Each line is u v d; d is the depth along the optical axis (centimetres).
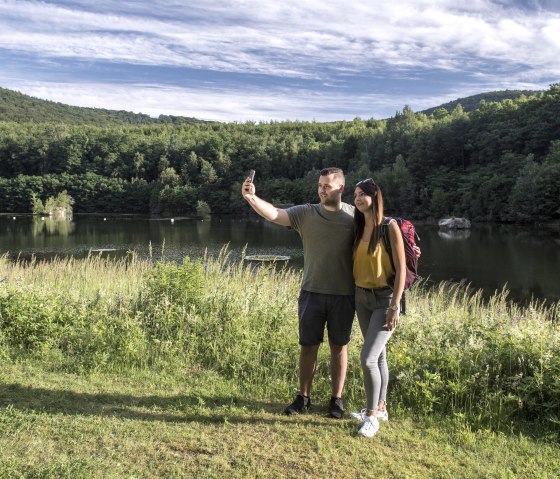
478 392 406
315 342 375
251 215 8294
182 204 9031
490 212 5709
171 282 622
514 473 299
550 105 7281
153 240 4306
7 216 8081
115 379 442
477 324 521
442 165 7506
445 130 7581
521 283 2095
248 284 705
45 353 496
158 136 12781
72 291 716
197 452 311
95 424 343
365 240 349
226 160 9994
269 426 351
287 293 662
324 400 407
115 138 11581
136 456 303
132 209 9612
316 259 366
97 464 290
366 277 350
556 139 6794
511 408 379
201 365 491
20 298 584
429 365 435
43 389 406
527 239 3972
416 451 323
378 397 349
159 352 509
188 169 10056
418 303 801
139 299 621
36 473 275
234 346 506
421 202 6694
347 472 294
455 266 2597
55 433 328
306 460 305
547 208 5191
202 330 543
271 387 430
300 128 14862
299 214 369
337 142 10106
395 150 8306
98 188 9725
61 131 11975
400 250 338
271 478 284
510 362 423
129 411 371
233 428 347
